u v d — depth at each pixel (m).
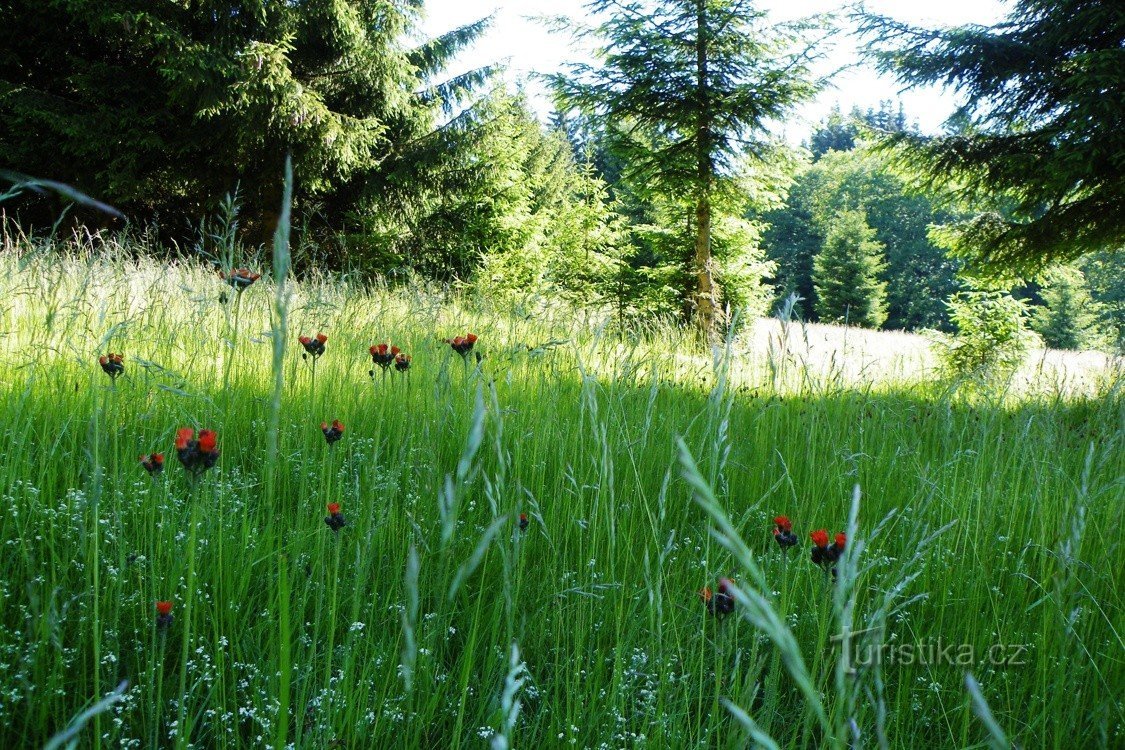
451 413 3.42
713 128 14.76
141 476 2.63
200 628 2.09
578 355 2.16
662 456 3.46
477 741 1.87
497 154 16.88
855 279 40.59
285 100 13.27
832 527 3.08
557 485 2.98
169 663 2.03
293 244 14.59
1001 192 10.70
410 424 3.22
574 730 1.83
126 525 2.43
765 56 14.63
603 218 17.39
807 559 2.57
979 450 3.48
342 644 2.12
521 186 17.58
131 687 1.85
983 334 10.21
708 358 5.61
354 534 2.46
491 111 16.66
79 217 13.50
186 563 2.23
